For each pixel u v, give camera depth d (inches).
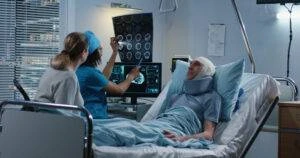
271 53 143.1
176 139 93.7
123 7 153.6
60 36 147.4
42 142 77.7
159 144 88.7
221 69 113.3
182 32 164.2
